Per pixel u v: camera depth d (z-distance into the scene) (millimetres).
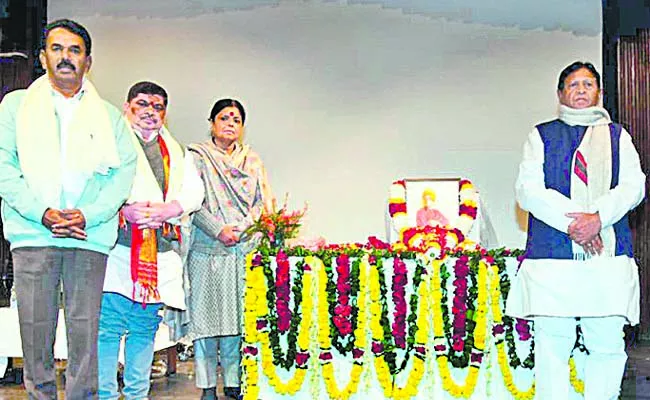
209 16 6371
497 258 3371
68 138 2572
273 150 6273
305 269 3383
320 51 6254
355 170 6184
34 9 6559
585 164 2979
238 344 3994
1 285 6195
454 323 3348
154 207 2936
